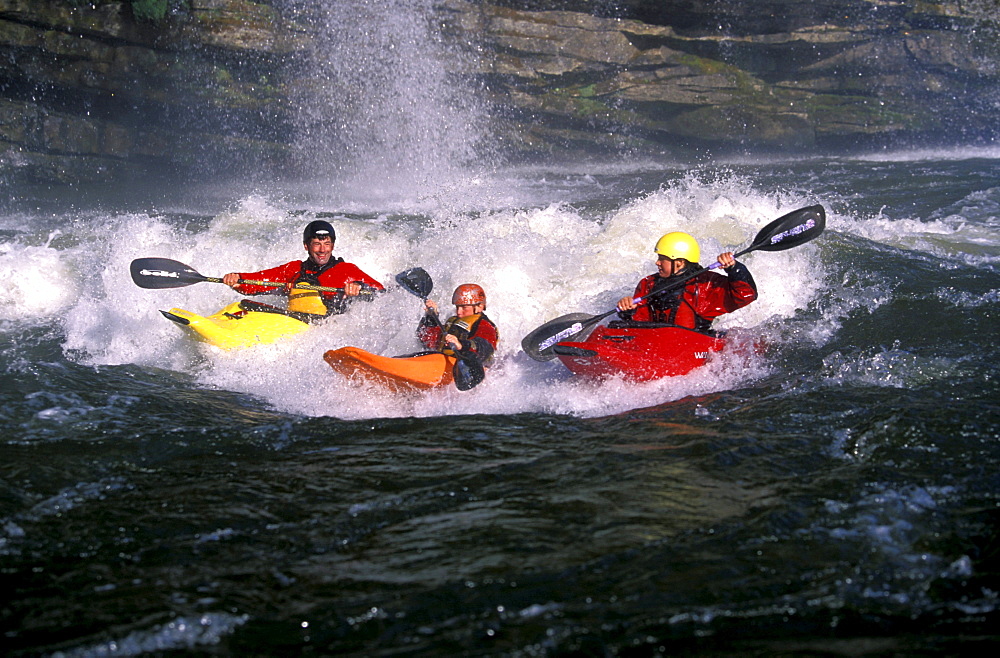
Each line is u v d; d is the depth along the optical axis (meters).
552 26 55.06
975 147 60.50
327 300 19.59
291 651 8.52
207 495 11.95
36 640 8.69
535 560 10.06
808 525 10.64
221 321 18.91
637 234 24.86
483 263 22.48
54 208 42.81
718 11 55.91
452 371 15.87
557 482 12.20
